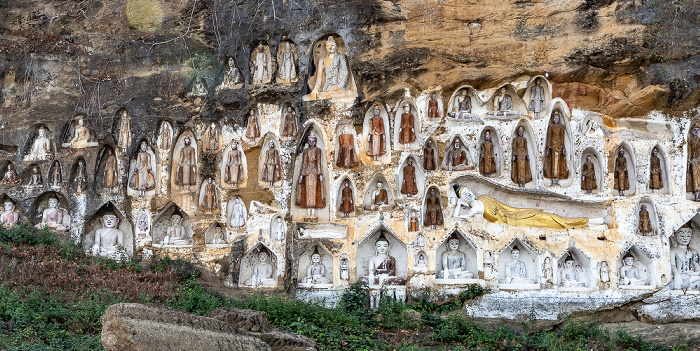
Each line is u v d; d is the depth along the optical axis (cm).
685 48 1786
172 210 1966
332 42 1941
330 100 1914
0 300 1488
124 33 2025
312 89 1950
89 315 1480
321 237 1850
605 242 1797
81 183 1964
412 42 1872
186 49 1989
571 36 1827
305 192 1903
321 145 1930
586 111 1845
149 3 2022
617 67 1805
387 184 1872
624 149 1847
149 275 1777
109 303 1550
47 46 2039
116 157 1975
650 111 1820
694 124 1844
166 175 1950
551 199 1859
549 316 1745
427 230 1828
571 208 1862
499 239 1803
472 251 1841
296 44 1955
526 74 1848
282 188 1898
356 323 1628
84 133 1998
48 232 1883
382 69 1878
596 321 1705
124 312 1098
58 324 1459
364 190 1869
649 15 1792
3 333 1386
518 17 1853
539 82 1866
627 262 1800
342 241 1845
